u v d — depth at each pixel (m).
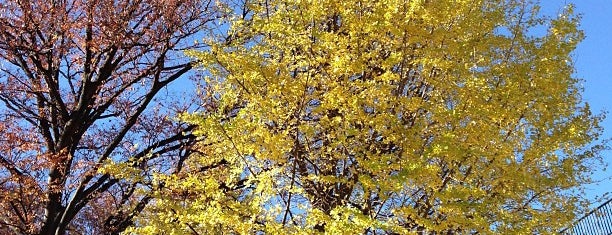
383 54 5.93
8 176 9.54
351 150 5.60
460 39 6.20
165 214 5.99
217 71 6.14
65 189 9.82
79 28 9.70
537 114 6.30
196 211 5.63
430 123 6.00
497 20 6.66
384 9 5.35
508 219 5.81
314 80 5.58
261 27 6.13
